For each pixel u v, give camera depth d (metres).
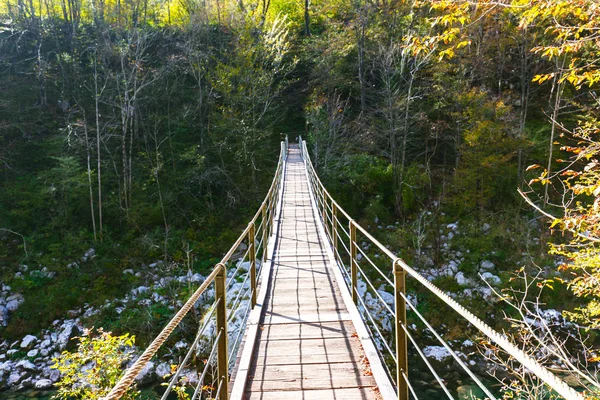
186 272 18.81
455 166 23.86
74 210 21.36
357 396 3.19
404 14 24.92
